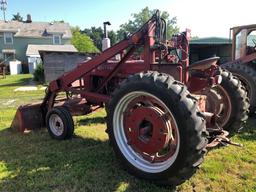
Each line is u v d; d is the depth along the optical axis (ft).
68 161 11.24
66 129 13.79
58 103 15.97
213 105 12.60
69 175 10.00
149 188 9.00
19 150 12.75
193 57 54.24
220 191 8.84
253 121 16.72
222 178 9.59
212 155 11.48
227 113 12.92
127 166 9.82
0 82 58.65
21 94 35.91
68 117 13.88
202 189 8.95
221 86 12.80
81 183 9.43
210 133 11.14
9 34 107.86
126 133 10.08
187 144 8.10
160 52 11.21
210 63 10.59
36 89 41.98
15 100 30.58
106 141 13.67
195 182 9.32
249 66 18.43
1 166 10.96
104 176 9.84
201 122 8.20
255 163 10.78
